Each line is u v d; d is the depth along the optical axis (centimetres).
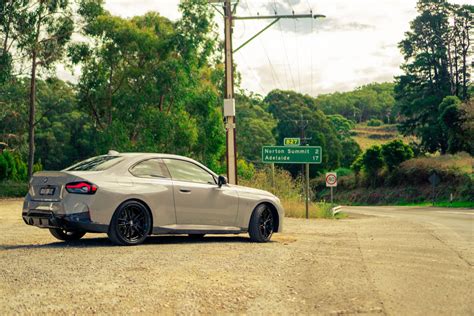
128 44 4422
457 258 977
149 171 1052
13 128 6197
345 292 658
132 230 1010
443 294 655
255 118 11000
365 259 939
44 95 8075
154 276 719
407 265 879
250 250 994
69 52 4441
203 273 749
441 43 9738
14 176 4628
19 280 688
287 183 3128
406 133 9831
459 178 6650
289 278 741
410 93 10250
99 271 743
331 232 1578
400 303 606
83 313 553
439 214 3597
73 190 967
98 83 4528
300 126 10088
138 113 4366
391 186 7788
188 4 4372
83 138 8206
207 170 1141
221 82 4925
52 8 4372
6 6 4153
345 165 11381
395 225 2025
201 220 1093
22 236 1291
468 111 6212
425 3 9806
